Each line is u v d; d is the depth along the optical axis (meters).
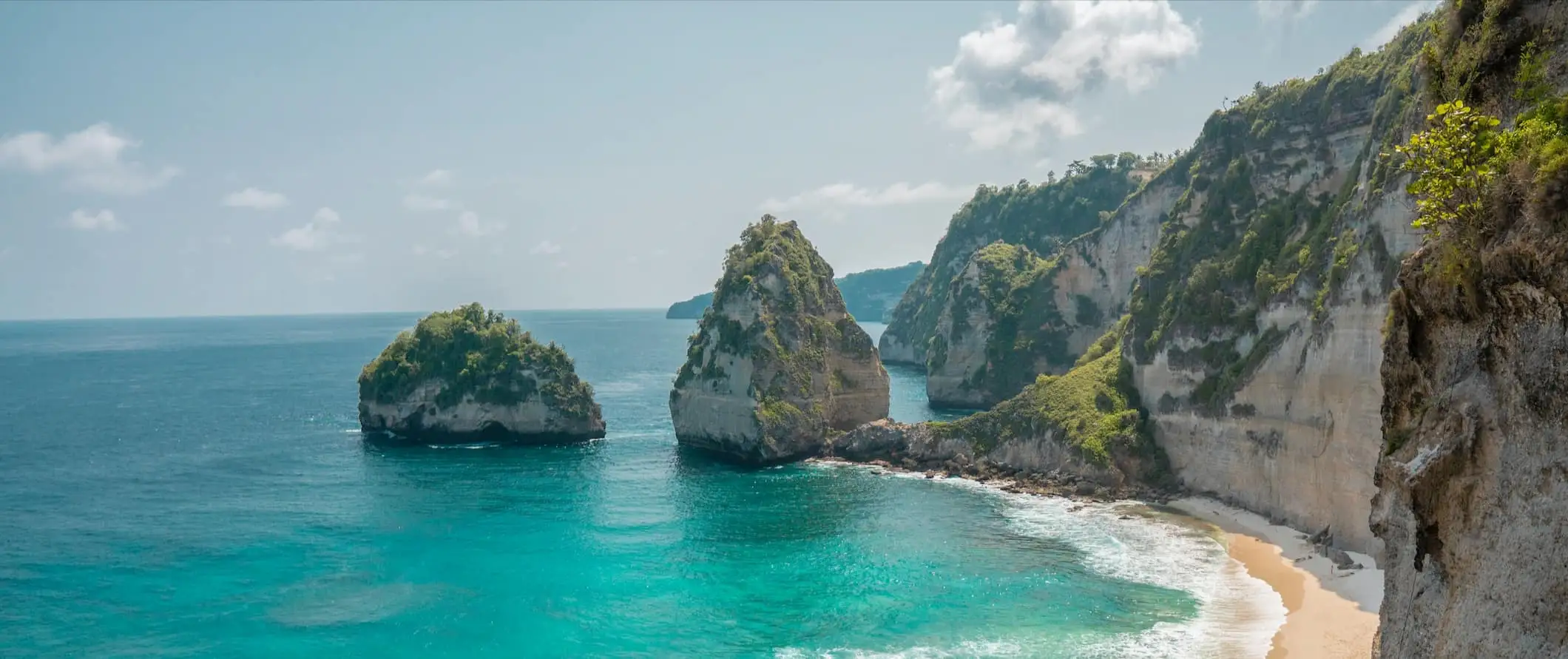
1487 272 19.78
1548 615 17.31
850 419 103.44
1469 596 19.50
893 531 63.91
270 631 46.12
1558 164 18.02
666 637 45.34
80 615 48.22
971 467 83.19
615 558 58.03
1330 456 55.44
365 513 70.38
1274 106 79.69
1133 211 130.50
